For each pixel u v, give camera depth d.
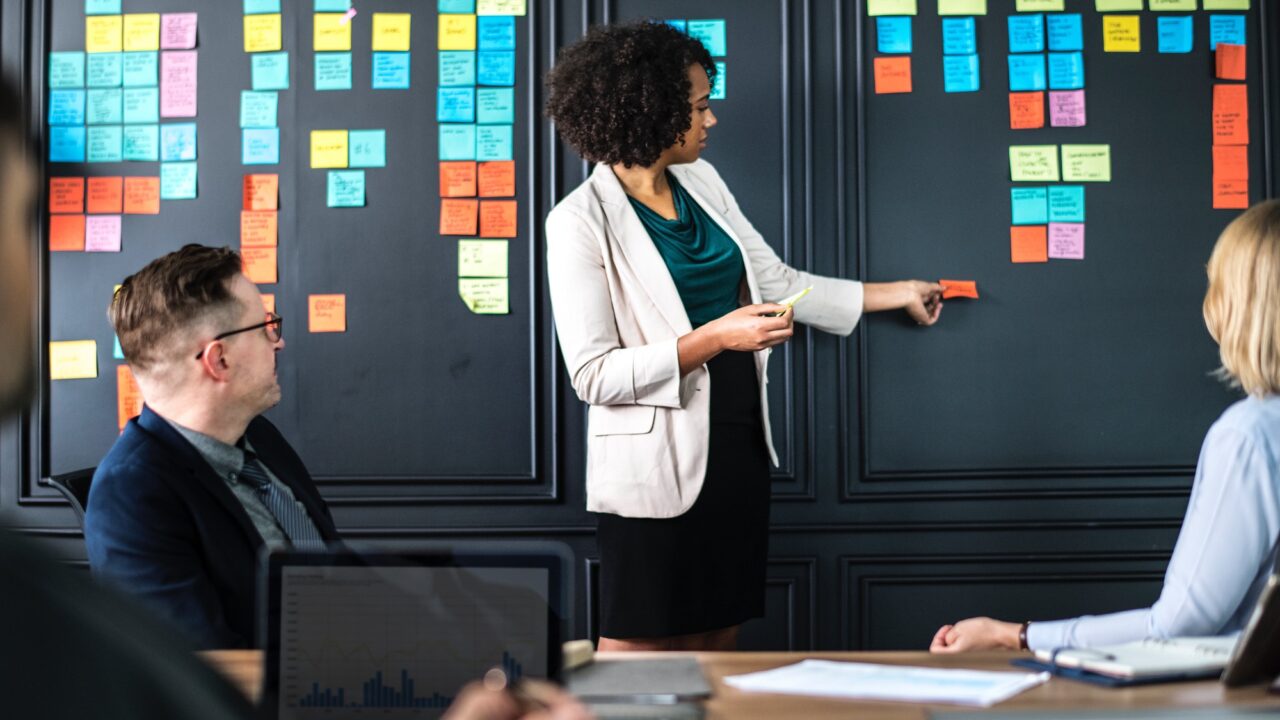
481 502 3.20
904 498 3.19
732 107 3.20
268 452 2.07
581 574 3.21
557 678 1.22
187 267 1.86
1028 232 3.20
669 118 2.54
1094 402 3.21
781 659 1.47
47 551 0.48
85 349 3.23
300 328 3.22
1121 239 3.21
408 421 3.22
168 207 3.23
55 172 3.24
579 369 2.51
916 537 3.21
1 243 0.49
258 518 1.91
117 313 1.86
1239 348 1.57
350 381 3.22
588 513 3.21
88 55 3.24
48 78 3.24
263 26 3.22
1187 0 3.20
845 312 3.05
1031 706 1.22
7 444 3.23
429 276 3.21
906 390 3.21
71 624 0.45
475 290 3.21
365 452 3.21
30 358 0.51
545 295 3.20
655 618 2.52
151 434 1.81
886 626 3.21
